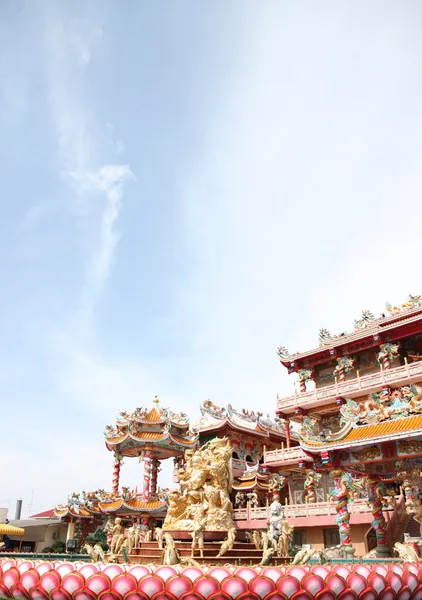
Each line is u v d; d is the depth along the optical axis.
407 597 15.30
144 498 43.12
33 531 54.12
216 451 22.56
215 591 13.12
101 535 50.88
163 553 18.31
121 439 45.00
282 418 46.22
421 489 21.70
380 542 24.02
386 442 21.64
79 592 13.70
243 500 45.44
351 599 13.89
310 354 46.56
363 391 40.12
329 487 43.34
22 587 14.60
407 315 40.59
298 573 13.61
